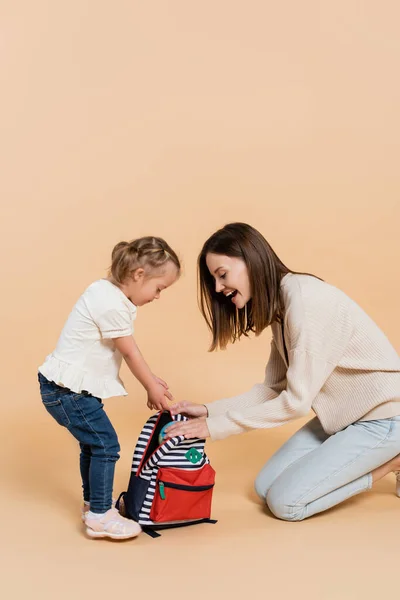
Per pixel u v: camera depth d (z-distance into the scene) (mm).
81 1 5637
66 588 1700
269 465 2408
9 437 3043
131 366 2135
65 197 5395
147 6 5758
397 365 2266
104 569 1813
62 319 4645
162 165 5500
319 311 2172
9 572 1796
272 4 5703
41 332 4500
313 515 2250
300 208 5445
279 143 5523
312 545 1983
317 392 2191
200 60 5727
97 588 1699
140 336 4496
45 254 5203
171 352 4273
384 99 5461
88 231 5309
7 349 4289
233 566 1831
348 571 1798
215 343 2359
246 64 5668
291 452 2416
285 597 1646
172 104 5594
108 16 5707
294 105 5551
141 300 2148
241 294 2215
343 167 5453
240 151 5539
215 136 5555
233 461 2820
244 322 2352
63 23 5598
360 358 2234
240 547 1968
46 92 5504
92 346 2086
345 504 2355
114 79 5582
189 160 5523
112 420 3256
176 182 5496
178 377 3871
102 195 5426
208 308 2346
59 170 5430
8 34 5551
